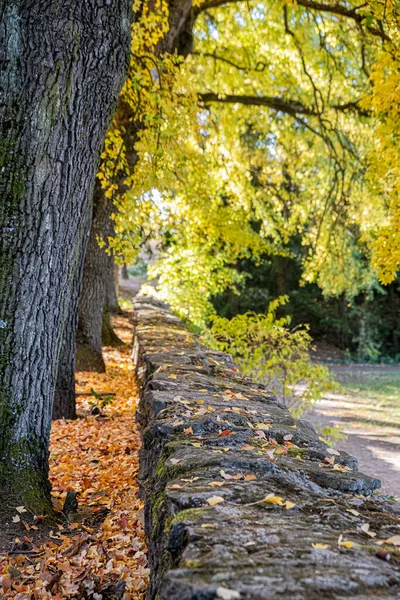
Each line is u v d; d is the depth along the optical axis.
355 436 11.74
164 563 1.92
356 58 12.51
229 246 14.99
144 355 6.20
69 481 5.03
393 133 7.62
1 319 3.54
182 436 2.98
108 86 3.63
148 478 3.35
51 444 6.11
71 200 3.64
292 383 8.39
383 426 12.82
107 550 3.48
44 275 3.60
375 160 8.54
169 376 4.69
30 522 3.62
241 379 5.16
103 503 4.45
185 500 1.99
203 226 13.27
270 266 30.27
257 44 13.66
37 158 3.40
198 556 1.53
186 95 8.57
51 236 3.56
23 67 3.32
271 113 15.00
